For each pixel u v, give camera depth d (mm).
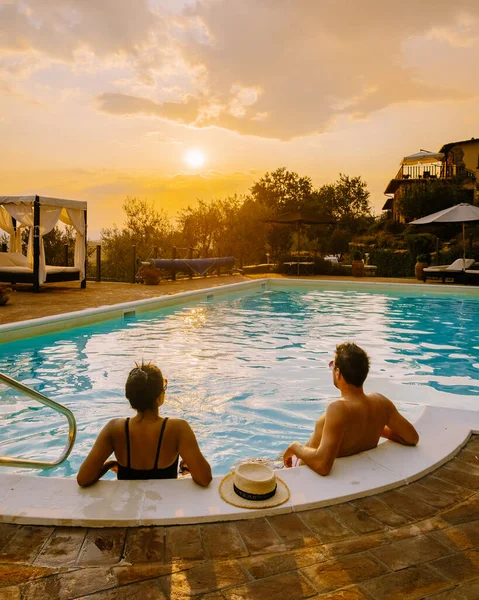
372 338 8805
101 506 2262
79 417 4742
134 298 12188
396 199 38750
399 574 1852
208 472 2496
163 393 2561
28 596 1702
